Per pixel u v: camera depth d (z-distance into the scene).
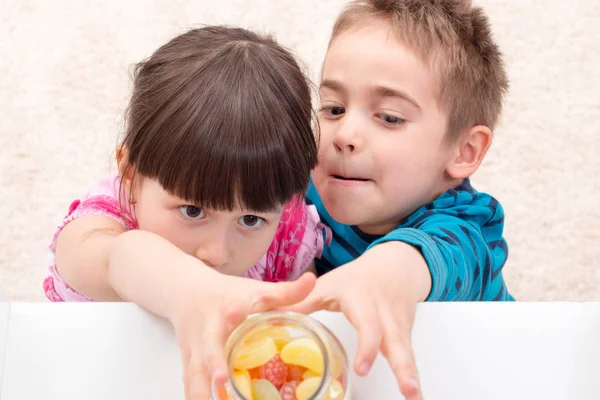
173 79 0.92
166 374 0.74
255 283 0.76
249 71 0.91
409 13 1.05
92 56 1.67
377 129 1.04
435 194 1.10
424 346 0.75
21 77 1.65
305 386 0.68
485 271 1.02
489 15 1.73
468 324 0.75
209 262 0.94
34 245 1.52
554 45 1.71
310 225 1.12
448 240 0.95
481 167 1.59
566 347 0.75
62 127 1.61
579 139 1.62
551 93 1.66
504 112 1.64
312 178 1.07
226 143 0.88
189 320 0.74
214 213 0.92
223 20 1.70
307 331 0.70
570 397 0.74
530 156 1.61
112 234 0.98
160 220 0.94
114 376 0.74
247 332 0.70
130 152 0.94
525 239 1.55
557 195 1.58
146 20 1.70
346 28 1.07
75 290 1.01
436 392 0.74
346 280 0.79
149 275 0.79
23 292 1.49
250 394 0.69
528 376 0.74
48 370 0.74
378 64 1.02
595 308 0.75
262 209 0.92
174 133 0.89
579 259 1.54
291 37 1.67
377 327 0.73
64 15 1.71
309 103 0.96
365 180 1.04
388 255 0.85
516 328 0.75
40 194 1.56
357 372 0.71
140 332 0.75
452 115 1.07
